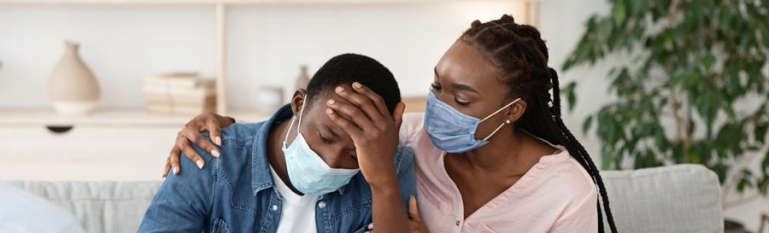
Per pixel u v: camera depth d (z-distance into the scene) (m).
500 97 1.53
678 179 1.96
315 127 1.38
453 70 1.51
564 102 3.50
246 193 1.53
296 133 1.43
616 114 3.10
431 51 3.46
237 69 3.41
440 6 3.43
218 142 1.53
